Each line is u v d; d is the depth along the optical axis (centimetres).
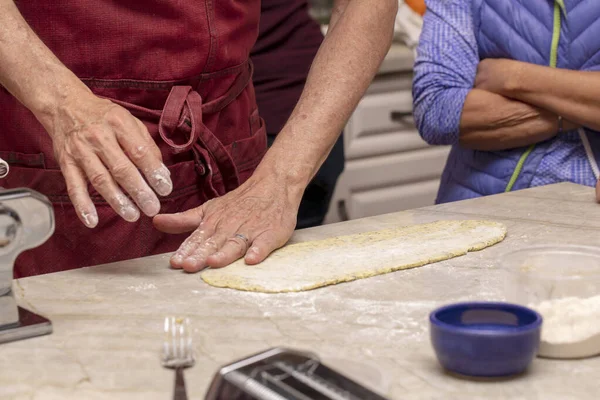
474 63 194
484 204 159
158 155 121
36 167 147
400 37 327
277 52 251
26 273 151
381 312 105
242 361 76
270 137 254
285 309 107
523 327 85
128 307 109
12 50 127
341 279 116
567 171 184
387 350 94
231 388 73
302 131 146
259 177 143
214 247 127
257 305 108
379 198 341
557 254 102
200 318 104
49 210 98
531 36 184
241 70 159
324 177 271
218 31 148
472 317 90
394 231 140
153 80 145
